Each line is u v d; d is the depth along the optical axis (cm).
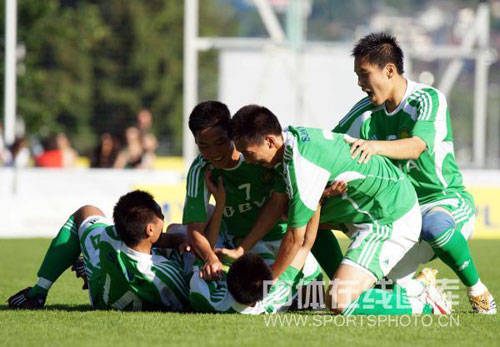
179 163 8106
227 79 6925
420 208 2259
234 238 2245
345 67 6838
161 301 2089
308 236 2077
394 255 2091
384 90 2233
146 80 10862
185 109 6138
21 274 3139
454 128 8712
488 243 4431
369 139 2306
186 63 6175
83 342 1706
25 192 5441
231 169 2095
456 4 7306
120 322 1917
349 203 2075
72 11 8431
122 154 6325
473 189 4750
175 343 1691
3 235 4800
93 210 2256
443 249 2103
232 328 1844
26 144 8275
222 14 12112
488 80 8094
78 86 9994
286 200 2059
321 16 7075
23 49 8000
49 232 4853
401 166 2247
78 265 2306
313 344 1688
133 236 2020
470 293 2155
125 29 10850
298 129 2017
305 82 6725
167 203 4619
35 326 1880
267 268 2006
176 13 11188
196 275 2078
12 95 5712
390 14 7206
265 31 7644
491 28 8044
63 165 6562
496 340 1764
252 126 1950
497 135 8088
